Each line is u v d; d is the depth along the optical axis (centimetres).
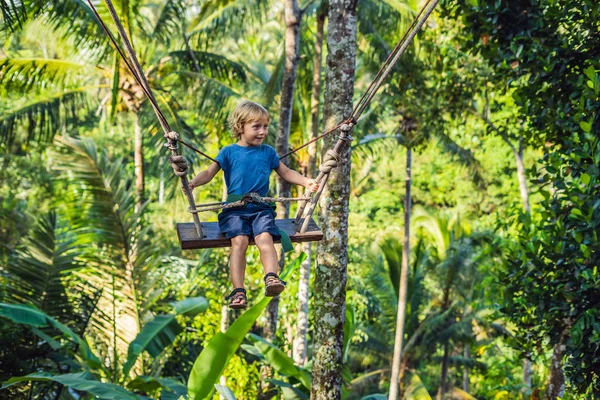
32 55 2383
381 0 1691
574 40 906
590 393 854
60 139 1384
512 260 926
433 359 2395
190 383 906
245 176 557
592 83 810
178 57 1794
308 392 1159
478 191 3031
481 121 2058
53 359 1234
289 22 1430
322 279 846
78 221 1366
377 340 2208
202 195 2041
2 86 1644
